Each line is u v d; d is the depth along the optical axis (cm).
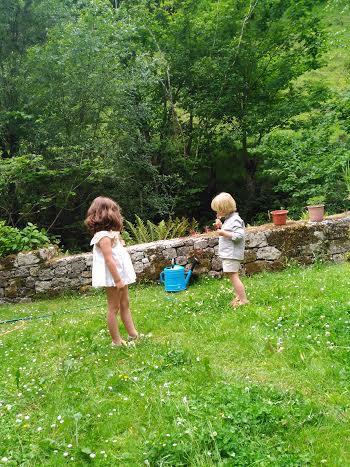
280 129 1789
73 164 1420
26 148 1474
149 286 802
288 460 258
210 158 1936
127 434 306
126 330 517
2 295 851
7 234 901
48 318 684
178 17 1792
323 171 1317
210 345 448
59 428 312
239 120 1845
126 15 1677
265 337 438
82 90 1475
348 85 1614
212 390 344
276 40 1802
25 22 1481
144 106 1611
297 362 385
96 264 462
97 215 462
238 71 1798
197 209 1881
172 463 266
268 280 698
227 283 729
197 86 1833
